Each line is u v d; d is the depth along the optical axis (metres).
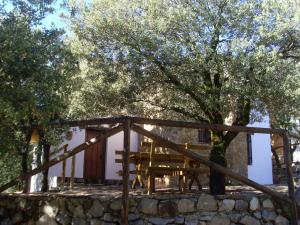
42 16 6.57
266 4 7.94
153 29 8.07
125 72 8.48
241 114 8.42
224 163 8.13
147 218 6.40
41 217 6.83
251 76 7.59
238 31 8.09
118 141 14.66
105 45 8.64
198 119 8.77
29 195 7.12
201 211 6.76
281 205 7.39
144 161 8.89
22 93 5.25
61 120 6.57
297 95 7.96
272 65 7.46
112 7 8.48
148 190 8.23
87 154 13.84
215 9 8.20
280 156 21.45
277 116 8.88
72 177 9.84
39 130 7.12
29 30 5.92
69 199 6.64
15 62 5.30
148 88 8.77
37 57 5.55
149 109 9.55
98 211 6.41
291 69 7.79
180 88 8.26
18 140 6.62
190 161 9.05
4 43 5.32
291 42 8.54
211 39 8.07
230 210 6.97
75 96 8.44
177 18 8.03
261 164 14.75
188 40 8.10
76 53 8.32
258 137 14.89
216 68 7.66
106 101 8.70
